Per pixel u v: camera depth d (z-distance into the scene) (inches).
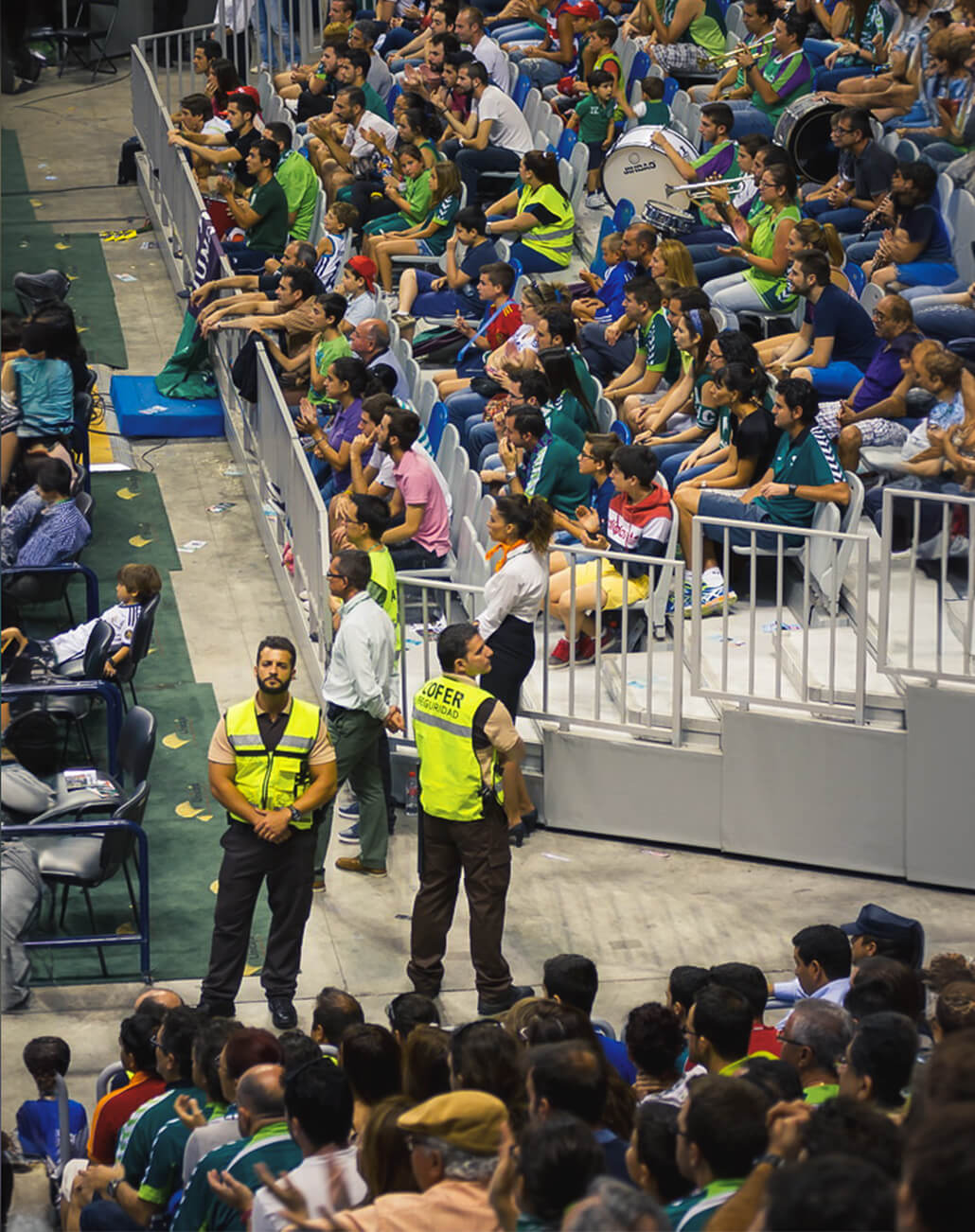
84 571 647.8
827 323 661.9
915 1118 254.7
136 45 1165.7
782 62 879.1
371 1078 340.2
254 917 551.8
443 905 506.6
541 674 621.0
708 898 566.6
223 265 872.9
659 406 684.7
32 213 1119.0
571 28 1055.0
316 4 1248.8
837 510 592.7
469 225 825.5
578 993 410.6
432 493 654.5
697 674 579.8
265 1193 290.2
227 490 817.5
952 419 591.8
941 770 565.0
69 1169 385.1
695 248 786.2
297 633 690.2
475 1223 238.7
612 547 612.4
